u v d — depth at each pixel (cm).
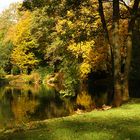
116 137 1083
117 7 2044
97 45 3850
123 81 2120
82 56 3931
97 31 2377
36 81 6525
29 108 3316
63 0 2188
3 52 8694
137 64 3484
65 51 3862
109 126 1251
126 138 1070
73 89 3903
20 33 7350
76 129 1223
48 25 3173
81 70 4031
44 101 3725
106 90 3975
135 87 3406
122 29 3428
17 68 8369
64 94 3984
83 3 2252
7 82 7312
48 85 5719
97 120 1394
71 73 3934
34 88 5431
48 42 4734
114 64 2058
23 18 7438
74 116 1559
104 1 2305
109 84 4244
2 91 5272
